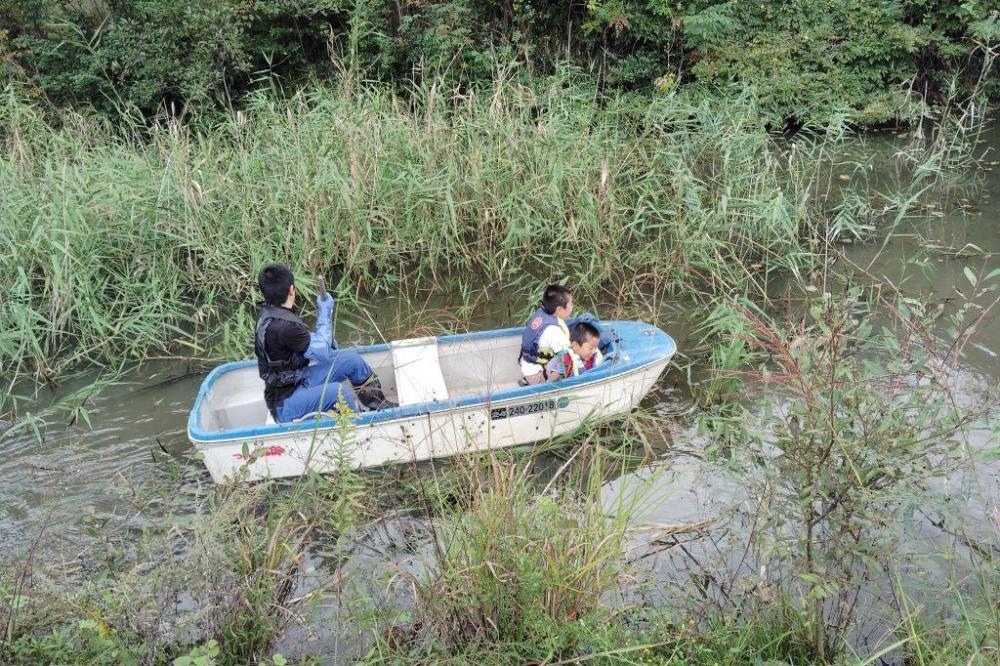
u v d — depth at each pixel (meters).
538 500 4.33
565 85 14.41
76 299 7.64
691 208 8.78
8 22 13.68
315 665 3.96
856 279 8.51
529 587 3.74
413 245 9.04
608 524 4.75
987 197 10.83
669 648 3.92
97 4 13.70
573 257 9.06
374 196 8.96
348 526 4.51
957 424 3.88
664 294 8.41
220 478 5.66
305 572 4.71
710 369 7.01
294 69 15.08
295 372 5.66
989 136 13.81
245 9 13.71
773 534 4.16
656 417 6.42
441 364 6.77
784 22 15.27
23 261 8.07
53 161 9.70
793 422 3.80
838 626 3.96
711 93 14.80
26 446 6.36
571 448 6.15
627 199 9.82
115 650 3.59
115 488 5.04
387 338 7.86
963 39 15.14
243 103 13.94
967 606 4.00
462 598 3.87
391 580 4.21
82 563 4.42
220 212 8.96
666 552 4.83
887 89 15.32
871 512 3.75
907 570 4.34
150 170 9.26
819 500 4.14
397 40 14.64
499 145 9.31
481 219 9.19
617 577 4.22
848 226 9.06
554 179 8.77
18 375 7.42
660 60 15.45
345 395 5.76
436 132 9.49
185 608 4.30
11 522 5.43
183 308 8.59
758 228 9.41
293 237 8.73
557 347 6.18
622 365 6.14
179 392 7.07
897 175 11.89
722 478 5.06
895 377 4.03
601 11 14.41
